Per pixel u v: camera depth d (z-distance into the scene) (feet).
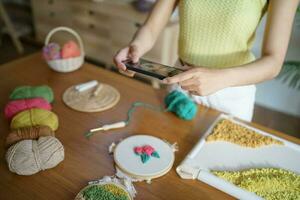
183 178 2.27
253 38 3.09
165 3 3.33
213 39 3.05
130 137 2.61
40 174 2.23
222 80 2.45
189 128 2.84
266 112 7.41
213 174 2.26
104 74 3.71
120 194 2.03
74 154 2.44
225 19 2.87
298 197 2.13
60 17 8.58
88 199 1.96
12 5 10.75
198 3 2.94
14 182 2.16
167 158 2.41
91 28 8.04
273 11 2.57
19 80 3.48
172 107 3.02
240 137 2.69
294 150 2.60
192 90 2.49
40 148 2.21
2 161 2.33
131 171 2.24
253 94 3.41
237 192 2.13
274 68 2.60
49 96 3.02
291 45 6.63
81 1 7.86
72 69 3.68
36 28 9.50
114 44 7.80
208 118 3.01
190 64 3.33
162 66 2.72
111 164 2.37
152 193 2.13
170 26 6.48
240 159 2.45
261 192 2.15
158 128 2.82
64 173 2.26
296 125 6.98
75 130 2.72
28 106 2.73
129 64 2.76
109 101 3.15
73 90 3.30
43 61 3.95
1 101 3.08
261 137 2.71
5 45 9.84
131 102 3.19
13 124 2.54
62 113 2.94
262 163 2.43
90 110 2.99
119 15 7.18
